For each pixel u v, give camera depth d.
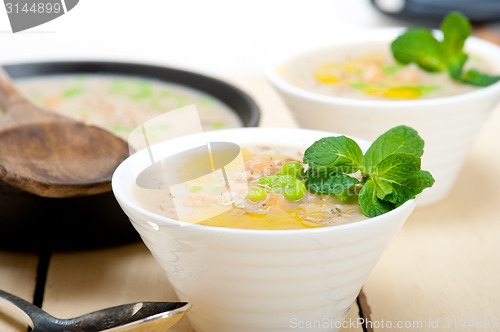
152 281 0.57
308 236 0.47
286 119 0.74
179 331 0.53
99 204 0.56
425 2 1.01
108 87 0.74
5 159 0.58
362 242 0.48
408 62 0.67
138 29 1.04
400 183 0.49
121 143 0.60
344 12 1.09
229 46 1.07
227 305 0.49
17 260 0.58
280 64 0.68
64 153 0.60
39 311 0.53
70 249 0.58
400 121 0.61
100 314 0.52
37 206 0.56
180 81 0.74
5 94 0.65
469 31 0.65
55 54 1.03
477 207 0.64
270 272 0.48
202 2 1.04
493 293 0.56
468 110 0.61
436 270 0.58
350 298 0.51
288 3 1.07
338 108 0.61
